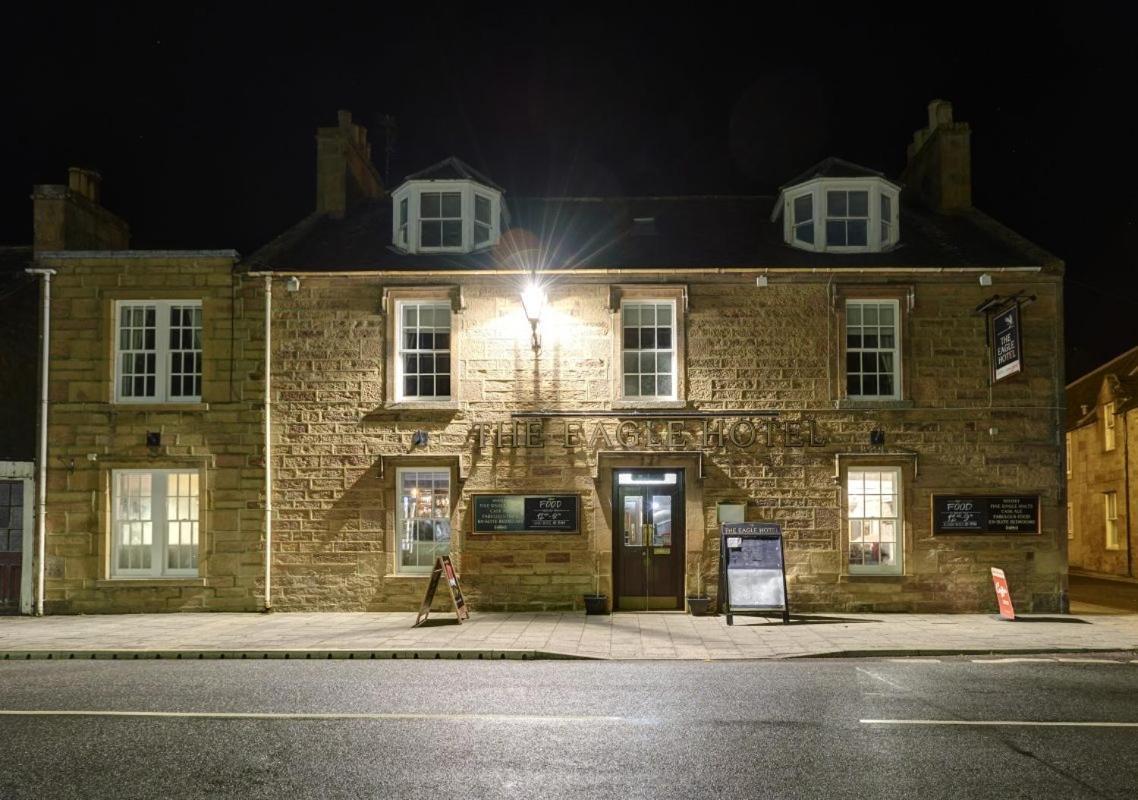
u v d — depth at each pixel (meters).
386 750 7.79
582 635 14.34
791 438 17.02
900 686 10.59
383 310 17.34
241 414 17.25
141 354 17.66
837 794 6.69
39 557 17.06
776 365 17.19
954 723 8.75
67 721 8.88
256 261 17.58
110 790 6.81
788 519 16.94
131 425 17.28
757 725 8.66
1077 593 22.39
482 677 11.24
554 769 7.25
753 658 12.62
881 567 17.14
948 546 16.91
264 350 17.31
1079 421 33.44
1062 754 7.71
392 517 17.09
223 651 13.03
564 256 18.09
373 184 22.23
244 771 7.24
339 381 17.28
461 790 6.75
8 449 17.33
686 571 16.84
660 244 18.81
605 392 17.16
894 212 18.39
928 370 17.14
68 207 18.17
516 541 16.97
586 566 16.92
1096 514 32.12
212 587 17.03
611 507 17.03
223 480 17.17
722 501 16.95
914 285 17.17
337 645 13.41
